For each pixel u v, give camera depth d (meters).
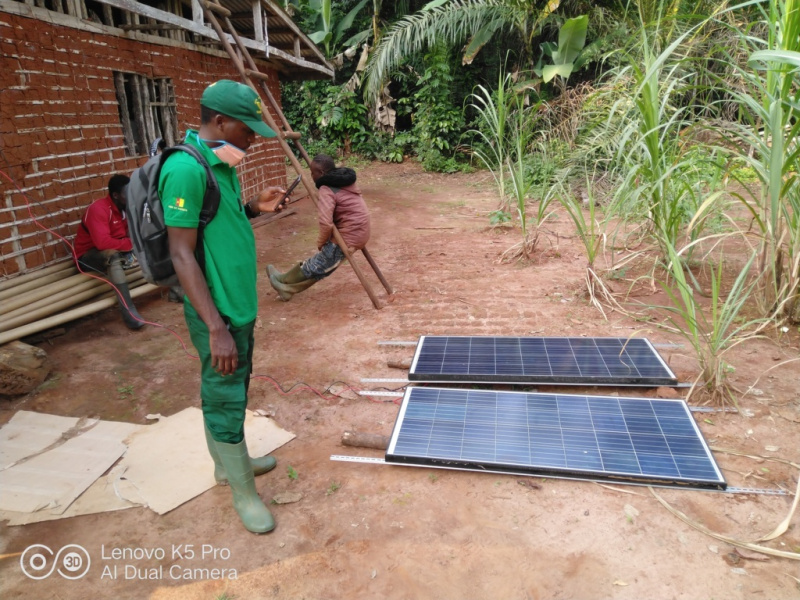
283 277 5.50
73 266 5.11
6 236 4.56
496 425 3.26
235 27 8.81
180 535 2.69
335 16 16.23
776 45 4.08
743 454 3.07
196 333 2.49
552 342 4.23
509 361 3.96
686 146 5.19
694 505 2.74
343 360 4.36
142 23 6.31
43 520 2.76
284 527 2.72
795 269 4.13
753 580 2.33
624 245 6.95
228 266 2.45
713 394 3.52
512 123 10.24
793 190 4.16
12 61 4.52
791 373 3.83
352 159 15.89
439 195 11.84
